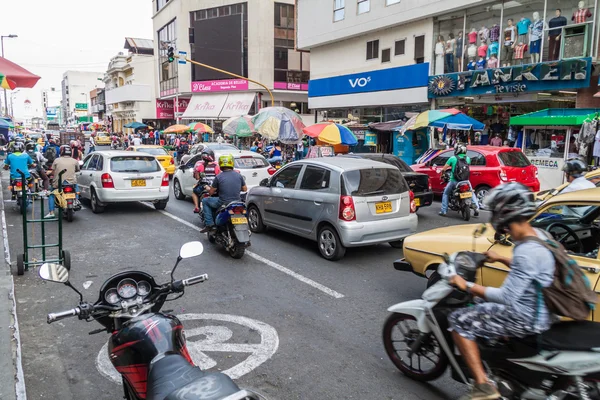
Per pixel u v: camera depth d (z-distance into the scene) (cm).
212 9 4206
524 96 1731
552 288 283
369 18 2319
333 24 2558
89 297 603
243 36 3981
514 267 286
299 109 4219
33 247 694
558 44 1606
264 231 976
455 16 1961
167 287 343
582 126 1361
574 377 282
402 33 2203
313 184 804
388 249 849
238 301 594
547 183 1492
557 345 288
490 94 1806
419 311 376
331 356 452
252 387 397
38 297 601
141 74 5925
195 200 994
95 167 1215
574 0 1577
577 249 462
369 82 2364
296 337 493
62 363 441
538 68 1597
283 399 380
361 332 504
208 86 4250
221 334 499
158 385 256
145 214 1189
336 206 743
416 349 393
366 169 770
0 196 1265
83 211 1230
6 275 648
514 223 287
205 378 246
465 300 346
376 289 639
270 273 709
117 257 792
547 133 1548
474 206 1128
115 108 6900
